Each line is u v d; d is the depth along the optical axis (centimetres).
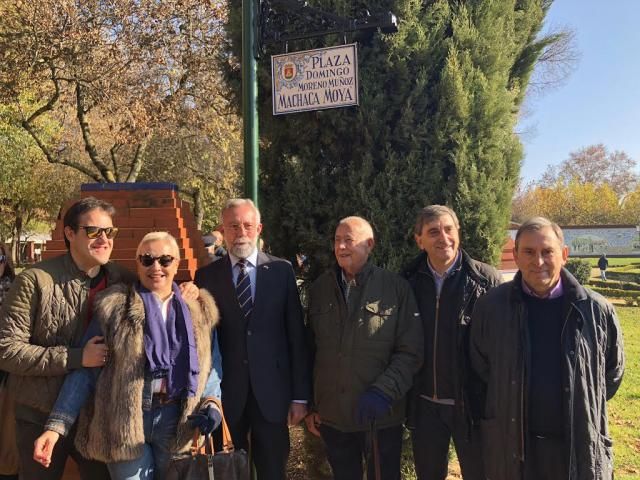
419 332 282
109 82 1091
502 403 243
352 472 293
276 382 288
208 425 236
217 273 298
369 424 276
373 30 339
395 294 288
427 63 337
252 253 296
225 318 289
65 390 242
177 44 1154
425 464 295
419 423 295
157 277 251
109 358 240
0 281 388
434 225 280
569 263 2208
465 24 336
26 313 251
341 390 282
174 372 244
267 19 320
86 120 1335
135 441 233
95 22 1073
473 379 273
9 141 1556
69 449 264
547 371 238
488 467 249
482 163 337
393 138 341
